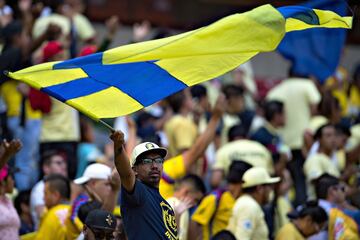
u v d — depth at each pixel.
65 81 19.41
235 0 50.41
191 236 27.23
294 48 36.00
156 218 20.23
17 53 31.59
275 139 35.56
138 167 20.69
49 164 30.09
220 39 18.78
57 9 36.75
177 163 26.66
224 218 27.48
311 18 19.61
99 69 19.73
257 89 49.38
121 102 19.55
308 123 38.72
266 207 29.22
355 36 52.78
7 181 24.34
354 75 45.41
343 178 33.31
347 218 28.61
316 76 36.19
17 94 33.38
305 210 27.50
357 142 38.91
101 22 47.66
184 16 49.78
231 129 32.97
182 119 33.72
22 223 28.23
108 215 21.23
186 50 18.70
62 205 26.05
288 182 32.75
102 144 40.19
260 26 18.83
